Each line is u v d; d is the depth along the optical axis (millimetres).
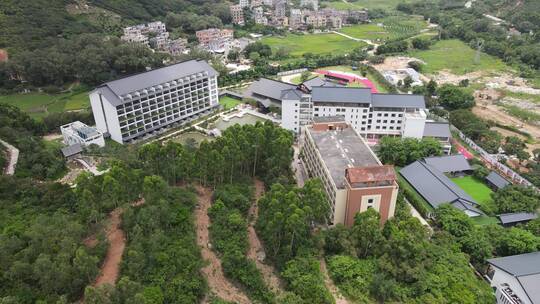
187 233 117875
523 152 192750
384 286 107562
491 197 165625
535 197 160125
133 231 108750
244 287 108250
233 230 122188
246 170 164125
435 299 106938
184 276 100562
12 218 122250
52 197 132875
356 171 133250
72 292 93250
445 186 165375
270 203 120438
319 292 103125
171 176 147625
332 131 174875
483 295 111812
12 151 170250
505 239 133750
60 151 186750
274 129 169000
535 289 111875
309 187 127500
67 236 102500
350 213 137000
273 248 121438
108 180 119562
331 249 124438
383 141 197500
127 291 87875
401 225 127688
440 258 122562
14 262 93438
